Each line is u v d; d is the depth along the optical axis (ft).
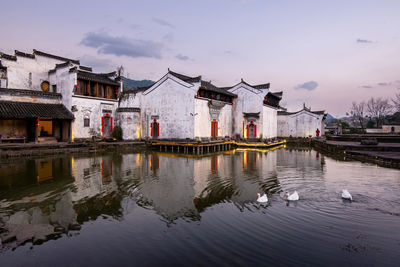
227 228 23.91
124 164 58.18
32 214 27.37
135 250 19.98
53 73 93.30
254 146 104.99
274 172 51.29
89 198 32.78
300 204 30.53
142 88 103.35
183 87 91.25
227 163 62.95
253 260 18.35
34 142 76.79
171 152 84.58
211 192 36.11
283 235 22.30
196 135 90.27
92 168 52.42
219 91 101.55
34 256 19.10
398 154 71.92
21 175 45.24
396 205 29.94
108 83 94.68
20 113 71.31
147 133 101.35
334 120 305.94
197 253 19.45
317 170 54.08
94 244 20.97
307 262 18.04
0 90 73.56
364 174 49.26
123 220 25.94
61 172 48.01
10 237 22.22
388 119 236.84
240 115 116.16
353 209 28.58
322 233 22.59
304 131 158.40
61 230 23.61
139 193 35.24
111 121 97.60
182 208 29.45
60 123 87.66
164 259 18.65
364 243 20.77
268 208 29.17
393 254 19.06
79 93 86.58
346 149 86.99
